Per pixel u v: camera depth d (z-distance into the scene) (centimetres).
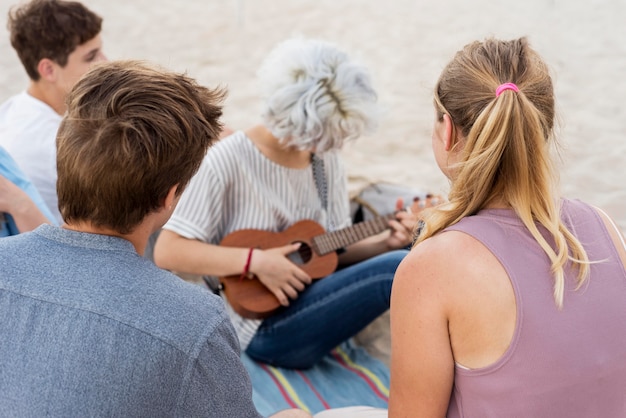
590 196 385
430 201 267
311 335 245
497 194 136
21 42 257
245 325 251
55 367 115
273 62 237
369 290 235
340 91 229
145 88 125
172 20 761
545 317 126
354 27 738
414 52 660
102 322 116
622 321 131
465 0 798
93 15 263
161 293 121
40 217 200
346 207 275
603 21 689
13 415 116
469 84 138
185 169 129
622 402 133
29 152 247
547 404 129
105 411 115
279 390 248
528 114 129
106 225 125
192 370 119
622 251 140
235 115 518
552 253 128
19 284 118
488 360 131
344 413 193
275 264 240
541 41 648
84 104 124
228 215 252
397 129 495
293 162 254
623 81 552
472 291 129
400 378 141
